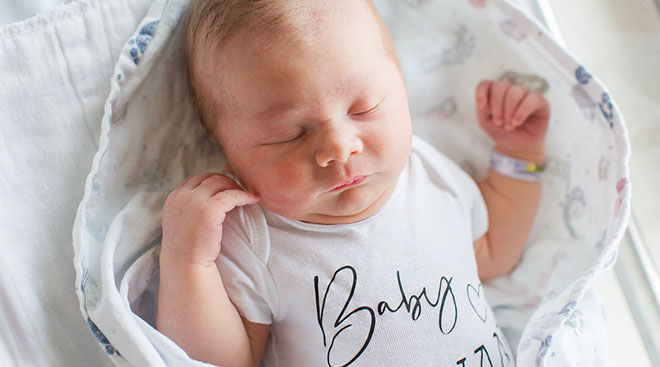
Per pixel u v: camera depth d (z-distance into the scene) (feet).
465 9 3.37
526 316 3.43
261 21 2.43
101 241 2.73
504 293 3.55
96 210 2.72
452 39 3.52
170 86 2.96
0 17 2.82
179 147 3.05
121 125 2.80
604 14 3.80
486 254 3.57
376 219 2.86
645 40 3.70
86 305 2.57
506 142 3.52
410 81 3.60
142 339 2.44
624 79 3.70
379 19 2.73
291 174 2.52
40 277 2.73
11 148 2.68
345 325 2.76
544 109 3.35
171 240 2.66
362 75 2.47
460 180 3.34
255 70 2.42
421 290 2.83
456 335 2.82
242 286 2.82
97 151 2.76
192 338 2.67
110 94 2.69
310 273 2.79
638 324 3.24
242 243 2.83
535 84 3.36
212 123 2.73
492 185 3.58
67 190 2.79
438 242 2.97
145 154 2.93
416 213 2.97
